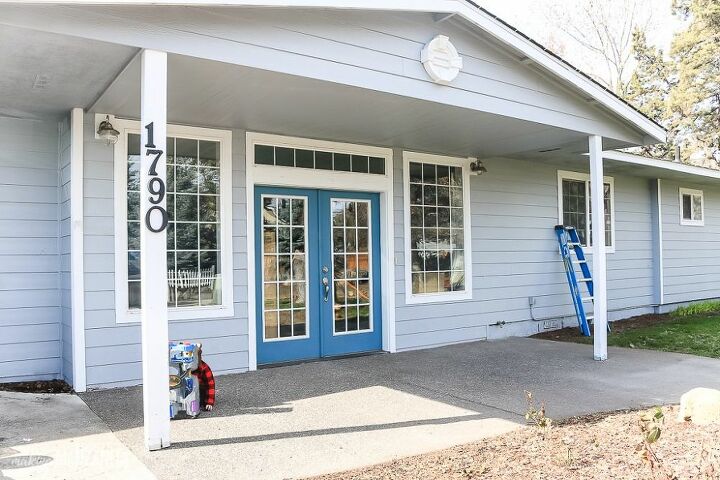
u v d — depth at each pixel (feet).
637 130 23.85
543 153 27.43
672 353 23.99
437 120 19.79
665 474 9.54
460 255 27.32
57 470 10.98
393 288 24.45
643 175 37.04
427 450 12.25
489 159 28.73
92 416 14.51
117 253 17.76
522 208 29.96
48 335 18.22
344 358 22.75
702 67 73.05
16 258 17.79
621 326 32.68
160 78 12.41
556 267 31.40
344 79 15.23
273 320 21.61
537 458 11.37
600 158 22.66
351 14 15.44
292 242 22.18
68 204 17.53
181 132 19.38
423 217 25.96
